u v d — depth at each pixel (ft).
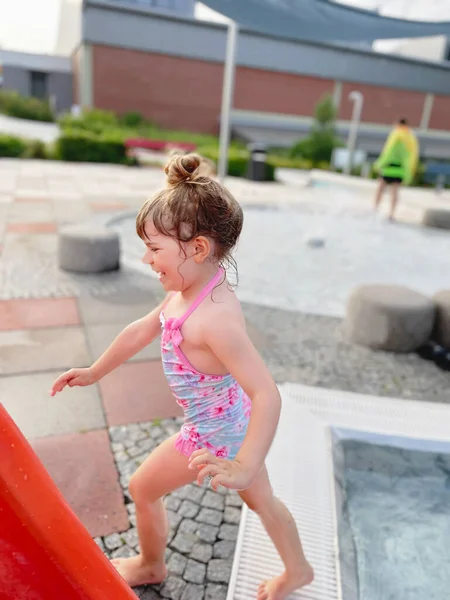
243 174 51.72
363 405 9.32
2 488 3.05
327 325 13.71
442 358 11.96
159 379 10.05
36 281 15.20
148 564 5.46
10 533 3.11
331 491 7.03
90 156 49.47
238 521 6.56
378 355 11.94
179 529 6.34
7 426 3.11
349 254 22.93
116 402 9.12
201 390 4.43
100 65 85.81
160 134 78.54
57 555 3.19
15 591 3.25
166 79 90.22
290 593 5.41
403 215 33.58
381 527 6.65
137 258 18.81
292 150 82.28
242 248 22.53
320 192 43.52
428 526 6.72
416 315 11.76
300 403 9.17
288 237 25.39
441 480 7.63
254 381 3.94
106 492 6.89
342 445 8.30
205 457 3.59
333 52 98.58
